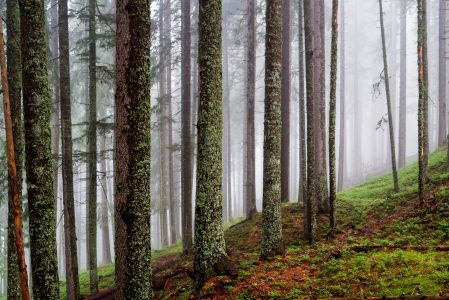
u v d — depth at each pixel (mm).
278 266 9156
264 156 10297
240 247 14008
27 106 7289
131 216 6504
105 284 16656
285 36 17734
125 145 6523
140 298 6523
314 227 11820
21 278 6555
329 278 7887
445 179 14836
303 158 13070
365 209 15305
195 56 22844
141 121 6566
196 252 8711
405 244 9648
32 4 7328
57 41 22859
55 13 22781
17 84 9586
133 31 6504
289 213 15477
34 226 7238
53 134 21891
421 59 12734
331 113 11664
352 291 6961
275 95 10086
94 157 14258
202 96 8750
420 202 12625
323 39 16203
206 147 8680
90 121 14289
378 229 12102
